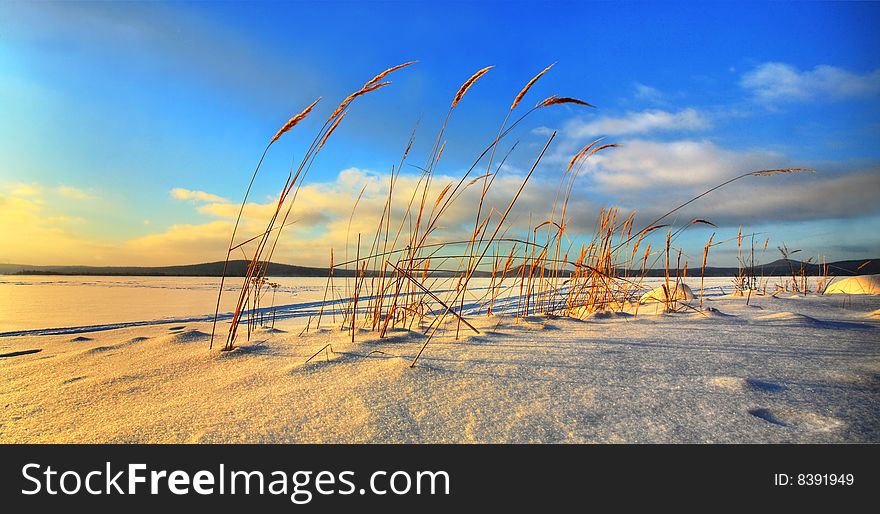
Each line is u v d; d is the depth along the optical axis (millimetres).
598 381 1561
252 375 1746
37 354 2336
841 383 1496
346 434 1186
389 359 1934
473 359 1897
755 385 1463
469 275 2584
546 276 3596
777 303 4203
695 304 4246
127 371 1858
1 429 1265
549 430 1173
